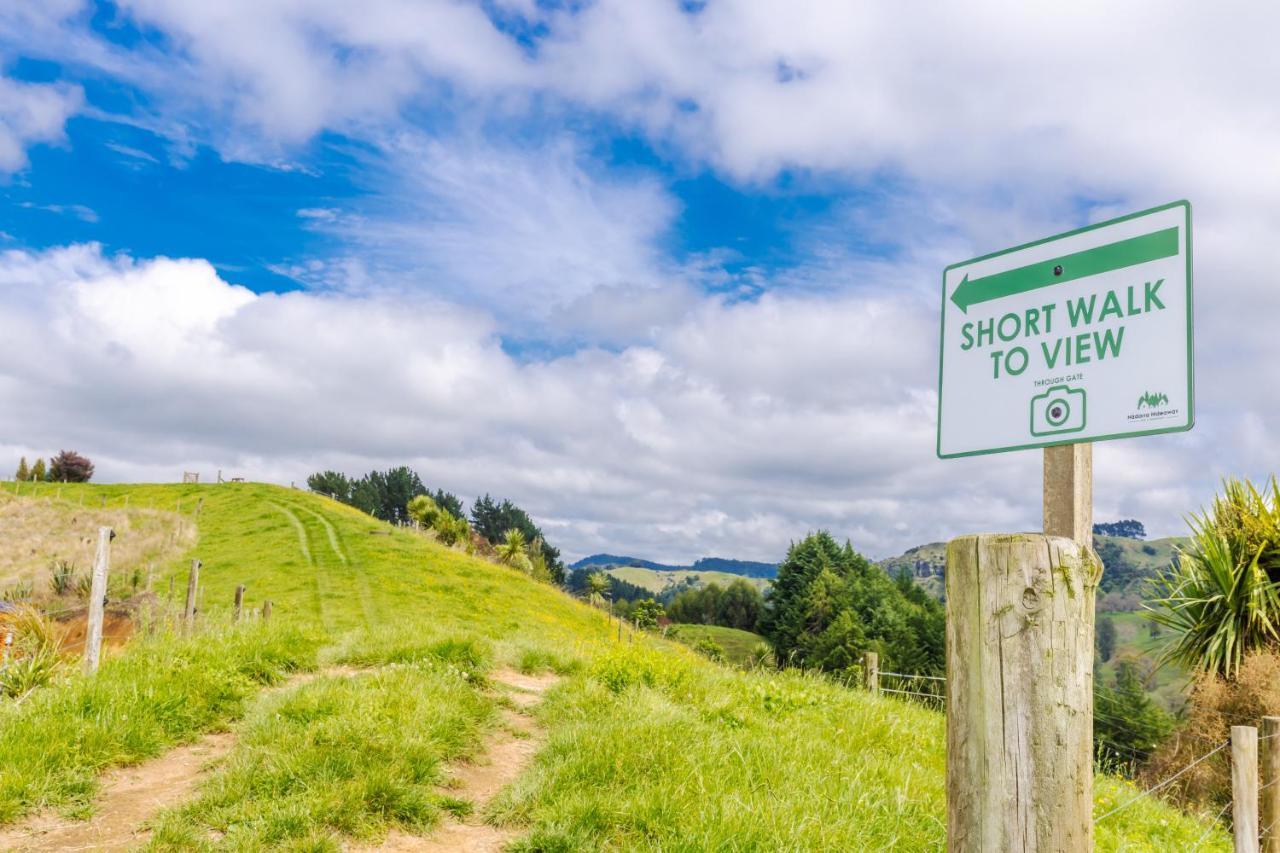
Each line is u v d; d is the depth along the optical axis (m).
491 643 11.47
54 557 39.22
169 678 8.33
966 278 4.32
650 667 9.69
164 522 50.88
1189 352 3.37
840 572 74.88
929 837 5.54
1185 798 11.03
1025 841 2.44
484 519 131.50
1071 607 2.51
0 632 9.96
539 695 9.66
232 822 5.47
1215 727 11.38
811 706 9.88
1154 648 13.49
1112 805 8.14
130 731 7.10
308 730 6.70
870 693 11.89
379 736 6.68
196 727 7.74
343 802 5.60
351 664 10.19
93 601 8.80
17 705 7.48
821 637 64.19
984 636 2.58
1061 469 3.81
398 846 5.41
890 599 70.56
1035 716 2.47
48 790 6.04
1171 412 3.39
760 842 4.98
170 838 5.25
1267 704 10.95
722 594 107.31
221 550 42.34
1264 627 11.99
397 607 31.67
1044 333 3.91
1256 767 5.98
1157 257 3.53
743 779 6.14
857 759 7.48
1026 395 3.96
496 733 7.97
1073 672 2.48
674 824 5.34
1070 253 3.86
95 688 7.68
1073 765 2.45
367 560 39.94
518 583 42.16
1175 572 13.30
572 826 5.42
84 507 56.44
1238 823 5.93
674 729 7.15
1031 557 2.54
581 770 6.27
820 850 5.00
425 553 43.12
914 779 7.07
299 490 67.94
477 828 5.80
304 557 39.81
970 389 4.23
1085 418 3.69
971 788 2.56
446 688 8.29
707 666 11.58
